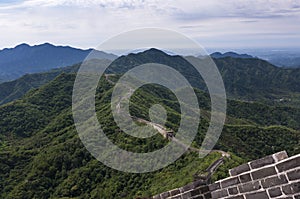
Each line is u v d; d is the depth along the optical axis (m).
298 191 6.02
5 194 31.55
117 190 22.77
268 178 6.46
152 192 19.20
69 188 27.78
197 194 8.14
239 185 6.99
